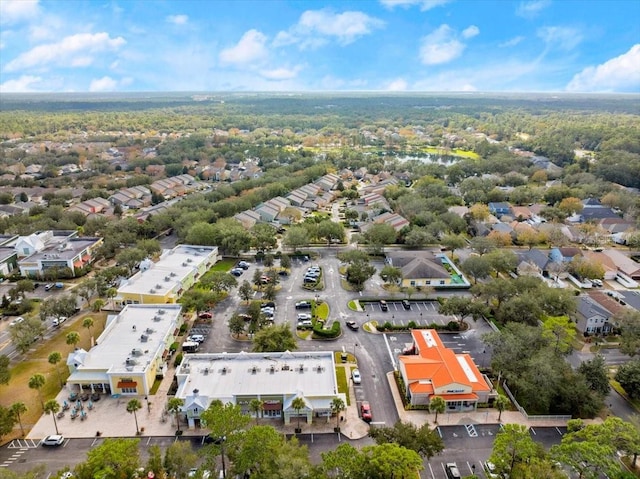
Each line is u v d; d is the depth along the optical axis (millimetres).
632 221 199625
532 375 88188
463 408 90375
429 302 134750
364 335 116625
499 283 125250
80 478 63531
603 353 110125
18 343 104688
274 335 103000
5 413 79125
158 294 125312
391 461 62750
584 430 72000
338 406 82250
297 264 163625
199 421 84938
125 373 92000
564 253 160125
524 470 66625
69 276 152375
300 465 63344
